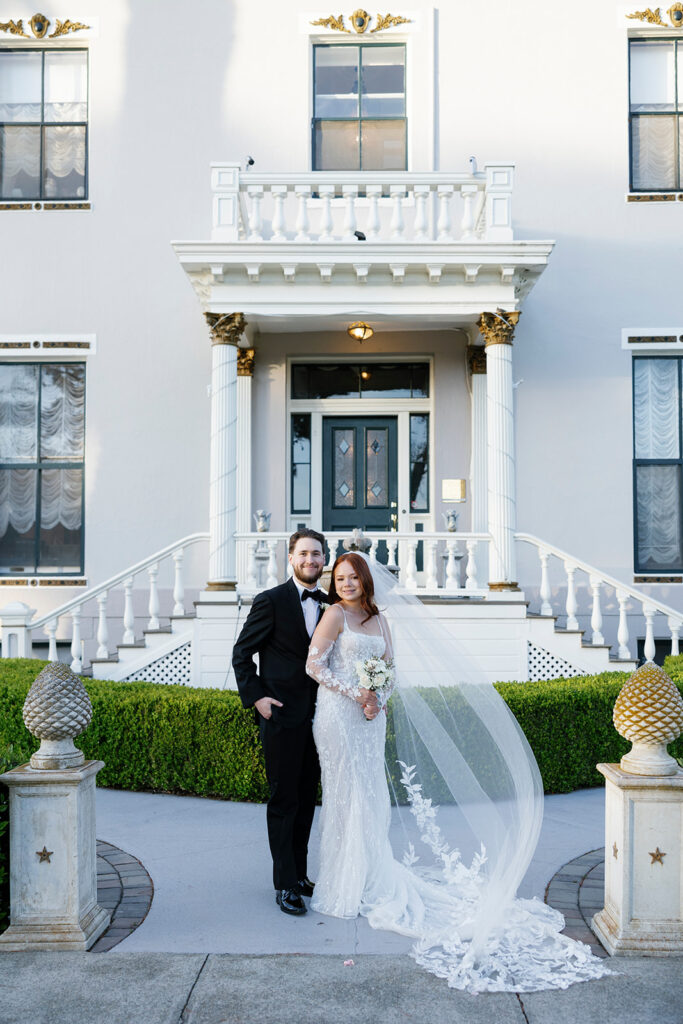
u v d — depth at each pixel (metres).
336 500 10.55
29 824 3.86
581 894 4.41
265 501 10.31
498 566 8.31
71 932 3.80
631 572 10.07
